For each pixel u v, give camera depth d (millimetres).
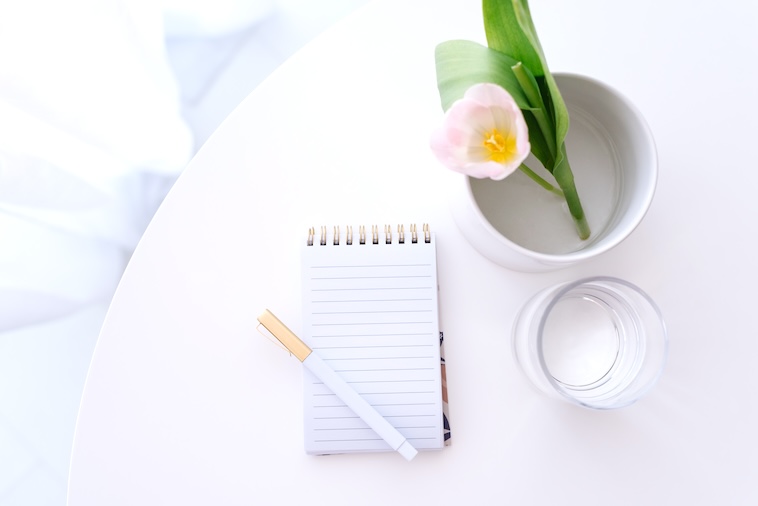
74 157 894
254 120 676
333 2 1175
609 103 550
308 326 652
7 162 828
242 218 671
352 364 650
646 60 684
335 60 679
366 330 652
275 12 1159
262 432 652
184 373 655
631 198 561
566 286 564
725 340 665
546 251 599
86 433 646
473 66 494
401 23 680
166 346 657
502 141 453
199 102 1169
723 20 688
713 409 661
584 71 683
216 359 658
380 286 653
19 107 785
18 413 1147
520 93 496
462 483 650
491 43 503
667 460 657
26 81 765
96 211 986
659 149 678
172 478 645
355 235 662
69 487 638
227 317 663
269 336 661
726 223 672
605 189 599
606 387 633
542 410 657
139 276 662
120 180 1003
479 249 649
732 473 656
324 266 654
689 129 679
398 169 676
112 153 938
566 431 656
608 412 660
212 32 1125
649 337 611
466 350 662
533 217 600
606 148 595
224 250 667
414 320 652
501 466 653
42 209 918
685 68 684
